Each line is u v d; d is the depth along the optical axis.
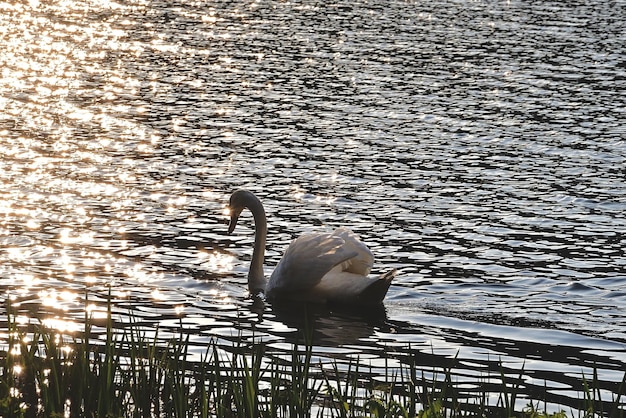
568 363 11.98
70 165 22.61
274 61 37.69
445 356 12.12
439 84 33.78
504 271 15.83
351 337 12.82
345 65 37.00
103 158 23.44
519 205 20.05
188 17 48.16
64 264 15.67
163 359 9.80
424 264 16.20
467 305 14.22
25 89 31.66
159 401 9.49
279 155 24.27
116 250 16.55
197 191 20.75
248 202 15.41
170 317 13.45
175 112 29.17
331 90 32.69
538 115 29.31
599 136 26.78
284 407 9.12
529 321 13.51
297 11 49.78
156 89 32.53
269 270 15.88
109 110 29.17
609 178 22.41
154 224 18.22
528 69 36.50
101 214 18.73
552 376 11.53
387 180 22.03
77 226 17.88
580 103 31.08
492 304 14.23
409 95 31.98
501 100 31.41
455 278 15.49
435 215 19.25
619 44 41.81
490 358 12.08
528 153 24.80
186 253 16.61
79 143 24.94
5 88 31.62
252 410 8.84
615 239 17.72
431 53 39.47
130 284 14.87
